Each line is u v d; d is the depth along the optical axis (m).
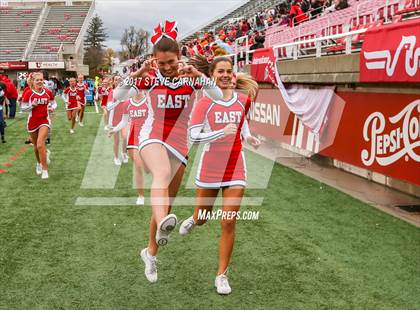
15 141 11.15
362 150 7.03
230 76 3.37
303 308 3.14
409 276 3.66
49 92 7.11
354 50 8.16
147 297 3.31
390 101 6.30
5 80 15.76
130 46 34.62
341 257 4.05
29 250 4.20
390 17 9.53
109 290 3.41
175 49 3.07
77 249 4.23
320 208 5.59
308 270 3.78
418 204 5.75
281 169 7.91
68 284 3.50
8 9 49.62
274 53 10.02
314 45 11.67
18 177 7.27
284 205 5.73
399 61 5.51
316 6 14.04
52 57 44.56
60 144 10.66
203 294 3.36
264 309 3.13
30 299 3.25
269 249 4.25
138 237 4.57
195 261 3.98
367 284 3.51
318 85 8.32
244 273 3.72
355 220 5.12
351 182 6.98
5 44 45.81
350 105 7.34
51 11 50.31
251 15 22.80
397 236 4.59
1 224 4.94
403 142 6.04
